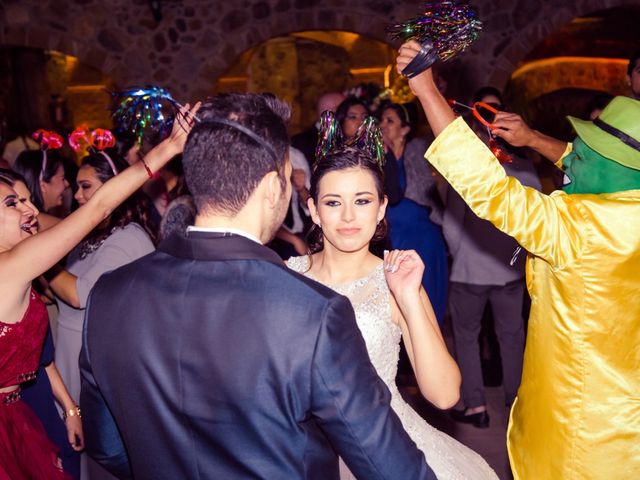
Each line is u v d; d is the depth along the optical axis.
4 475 2.23
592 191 2.14
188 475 1.43
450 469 2.12
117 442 1.62
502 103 4.27
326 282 2.18
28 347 2.35
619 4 8.85
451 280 4.39
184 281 1.45
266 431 1.38
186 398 1.41
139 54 9.34
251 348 1.38
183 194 2.57
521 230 2.03
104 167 3.13
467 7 2.01
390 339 2.12
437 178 5.63
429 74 2.10
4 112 11.50
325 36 12.84
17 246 2.16
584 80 12.09
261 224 1.51
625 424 2.07
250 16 9.27
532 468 2.18
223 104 1.50
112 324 1.49
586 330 2.06
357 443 1.39
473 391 4.40
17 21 9.28
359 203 2.06
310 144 4.94
